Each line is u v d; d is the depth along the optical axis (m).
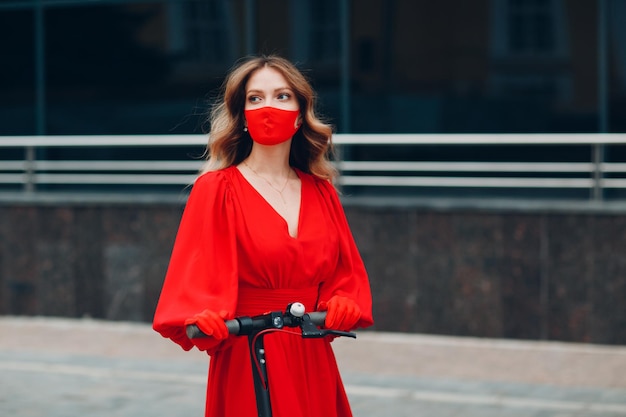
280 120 4.09
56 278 12.36
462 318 10.99
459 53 13.90
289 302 4.13
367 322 4.25
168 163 15.11
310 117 4.23
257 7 14.52
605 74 13.37
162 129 15.11
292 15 14.36
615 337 10.55
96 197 12.29
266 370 3.97
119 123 15.29
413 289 11.12
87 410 8.14
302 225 4.18
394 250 11.17
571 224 10.64
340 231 4.32
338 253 4.30
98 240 12.20
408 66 14.05
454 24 13.90
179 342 4.08
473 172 13.93
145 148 15.20
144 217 12.05
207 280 4.00
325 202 4.34
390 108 14.11
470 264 10.95
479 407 8.23
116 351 10.55
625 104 13.36
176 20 14.97
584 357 10.16
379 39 14.11
